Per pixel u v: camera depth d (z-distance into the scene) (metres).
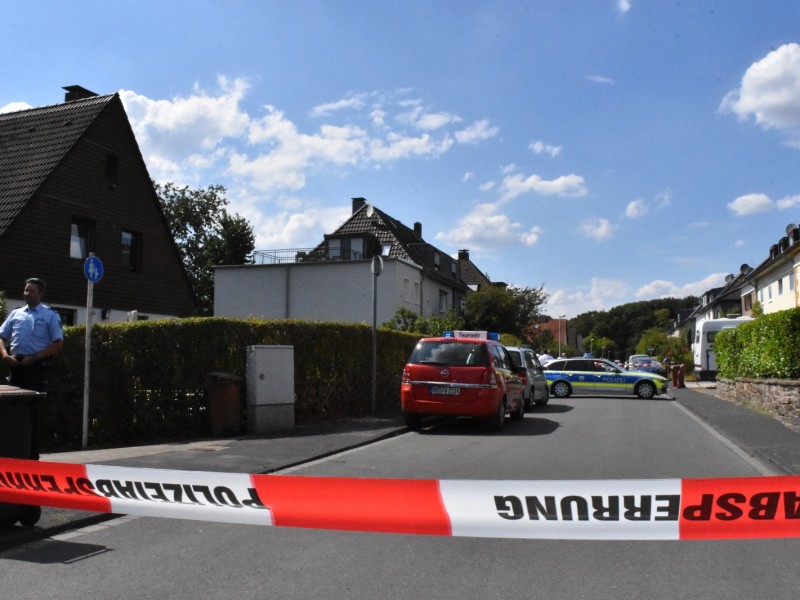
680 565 4.95
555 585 4.50
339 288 40.38
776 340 16.02
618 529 3.61
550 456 10.02
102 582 4.53
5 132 25.09
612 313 151.62
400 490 3.85
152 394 11.76
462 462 9.44
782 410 15.22
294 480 4.04
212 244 52.47
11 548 5.32
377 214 51.16
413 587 4.45
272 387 12.59
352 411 16.23
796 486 3.45
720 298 69.75
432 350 13.73
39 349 7.39
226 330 12.56
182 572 4.74
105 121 25.23
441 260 52.72
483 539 5.62
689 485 3.55
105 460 9.06
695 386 35.38
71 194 23.53
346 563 4.95
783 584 4.54
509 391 14.74
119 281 25.72
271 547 5.36
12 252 21.14
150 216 27.53
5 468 4.82
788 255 41.66
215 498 4.20
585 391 26.27
